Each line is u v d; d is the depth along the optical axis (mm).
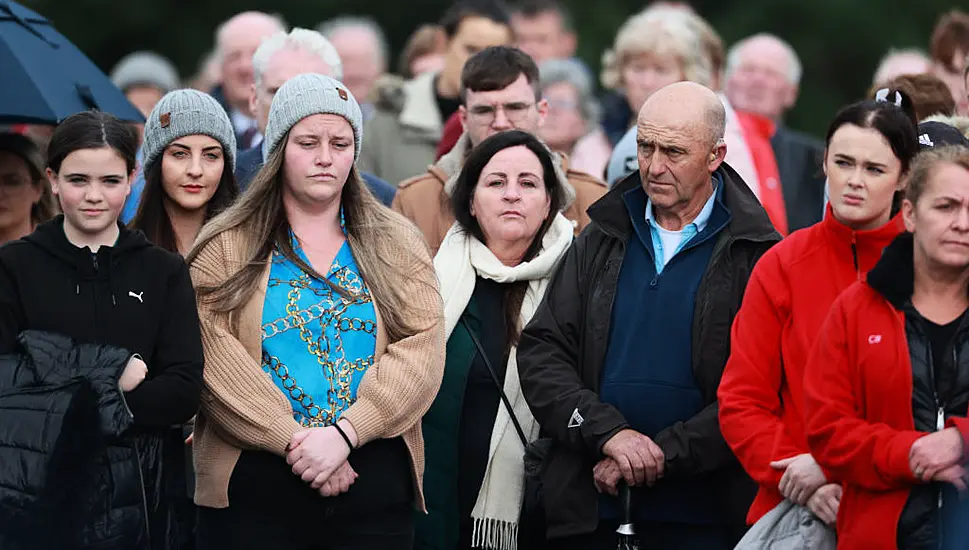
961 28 19969
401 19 54562
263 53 18719
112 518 13383
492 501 15828
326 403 14477
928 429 12648
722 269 15023
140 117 17797
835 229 13977
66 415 13328
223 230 14844
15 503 13219
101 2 52469
